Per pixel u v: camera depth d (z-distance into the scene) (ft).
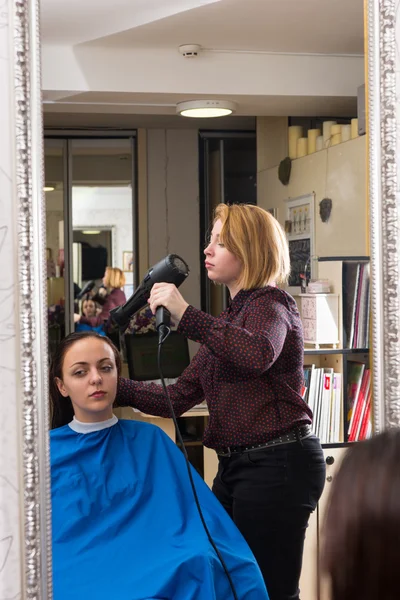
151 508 5.26
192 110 6.78
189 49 6.55
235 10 6.18
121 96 6.33
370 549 1.48
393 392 4.90
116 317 5.77
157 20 6.22
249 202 7.38
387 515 1.49
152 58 6.44
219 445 5.64
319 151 7.00
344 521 1.53
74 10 5.74
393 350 4.90
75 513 5.09
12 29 4.15
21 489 4.18
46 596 4.23
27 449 4.17
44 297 4.24
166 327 5.17
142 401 5.98
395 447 1.58
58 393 5.37
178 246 6.89
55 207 6.09
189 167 7.00
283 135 7.12
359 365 6.95
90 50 6.07
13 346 4.18
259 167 7.29
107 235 6.37
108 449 5.30
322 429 6.74
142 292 5.52
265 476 5.47
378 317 4.93
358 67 6.59
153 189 6.78
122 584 4.83
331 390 6.82
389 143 4.85
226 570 4.85
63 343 5.41
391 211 4.87
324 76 6.61
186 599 4.70
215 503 5.36
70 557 4.98
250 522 5.54
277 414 5.49
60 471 5.18
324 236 7.09
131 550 5.06
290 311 5.56
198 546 4.93
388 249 4.88
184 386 6.03
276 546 5.56
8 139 4.17
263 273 5.60
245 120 7.08
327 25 6.23
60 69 5.94
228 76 6.68
